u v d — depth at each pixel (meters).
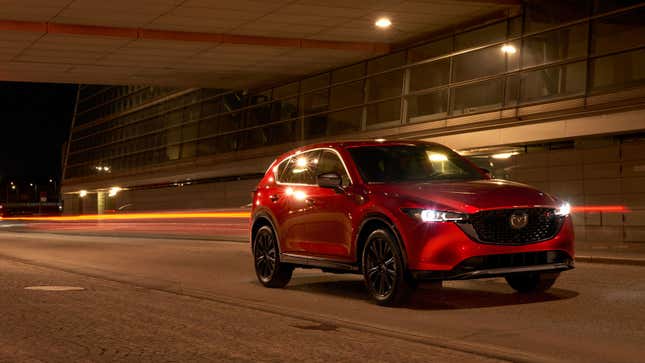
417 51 30.36
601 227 23.08
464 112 27.95
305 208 11.06
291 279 13.24
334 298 10.66
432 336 7.60
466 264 8.90
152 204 55.12
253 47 29.53
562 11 24.70
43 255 20.50
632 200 22.28
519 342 7.22
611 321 8.23
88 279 13.51
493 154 27.20
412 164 10.57
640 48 22.12
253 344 7.20
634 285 11.34
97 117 66.19
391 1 24.67
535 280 10.25
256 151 40.62
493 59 26.97
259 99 40.91
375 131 31.97
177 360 6.51
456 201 9.08
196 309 9.55
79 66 32.28
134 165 57.38
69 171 71.50
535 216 9.19
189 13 25.41
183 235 33.41
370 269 9.79
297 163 11.70
